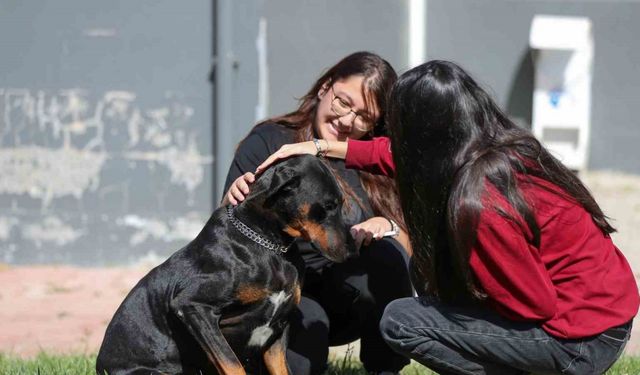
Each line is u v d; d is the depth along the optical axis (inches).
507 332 142.4
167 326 161.2
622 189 409.7
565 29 407.2
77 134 343.0
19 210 344.8
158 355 162.1
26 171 343.3
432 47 413.1
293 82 390.6
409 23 387.9
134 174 344.8
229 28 335.0
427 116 136.7
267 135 181.0
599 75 431.2
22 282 322.3
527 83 417.1
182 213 346.0
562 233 137.7
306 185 156.5
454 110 136.1
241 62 337.7
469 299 147.3
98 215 345.4
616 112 433.7
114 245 346.6
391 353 182.7
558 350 140.1
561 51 408.2
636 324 264.1
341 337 189.8
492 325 143.6
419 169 139.4
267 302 157.9
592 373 140.9
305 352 172.7
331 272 178.7
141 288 165.8
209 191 345.4
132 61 342.0
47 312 285.1
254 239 157.2
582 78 410.0
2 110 341.7
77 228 346.0
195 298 154.3
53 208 345.1
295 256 163.8
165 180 345.1
